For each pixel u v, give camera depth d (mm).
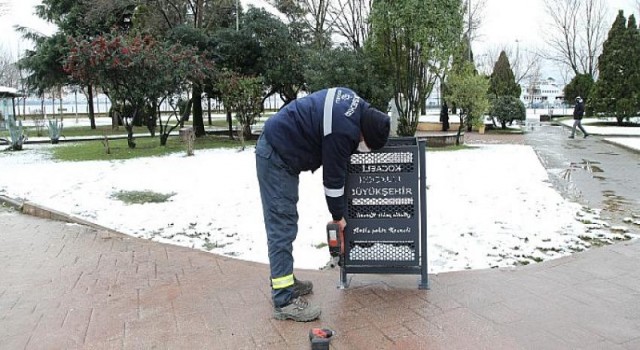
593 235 4988
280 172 3098
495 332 2939
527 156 12117
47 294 3723
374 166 3490
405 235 3537
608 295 3463
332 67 13992
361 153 3480
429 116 33781
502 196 6941
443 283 3725
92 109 29016
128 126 15336
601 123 27500
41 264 4441
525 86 65000
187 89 15789
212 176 9312
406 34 13102
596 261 4164
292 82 18062
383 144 3109
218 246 5000
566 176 9008
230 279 3947
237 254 4723
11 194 7949
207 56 17094
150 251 4770
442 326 3031
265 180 3123
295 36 19250
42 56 23281
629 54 25828
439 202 6582
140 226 5848
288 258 3189
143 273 4145
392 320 3131
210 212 6395
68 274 4160
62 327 3152
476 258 4316
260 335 2980
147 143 17469
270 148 3072
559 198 6801
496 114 25031
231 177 9125
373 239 3580
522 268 4031
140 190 8094
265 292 3658
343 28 21578
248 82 16703
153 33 18875
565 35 41500
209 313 3311
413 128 14102
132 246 4969
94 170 10570
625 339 2834
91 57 13312
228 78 16688
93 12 19406
